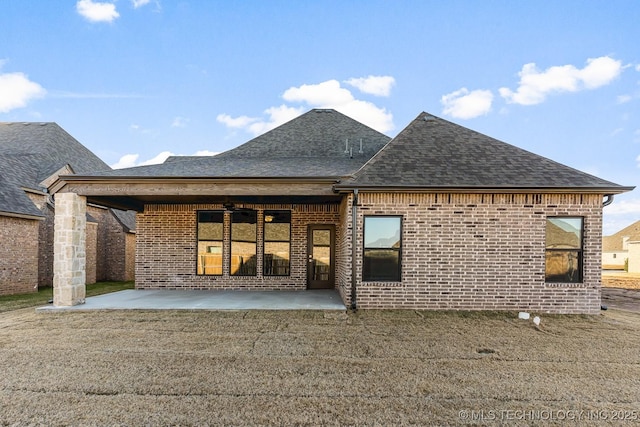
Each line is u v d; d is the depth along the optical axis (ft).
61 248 28.35
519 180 27.78
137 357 17.31
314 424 11.37
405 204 27.73
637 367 16.57
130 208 37.37
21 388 13.85
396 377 15.15
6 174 49.57
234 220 39.42
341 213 35.12
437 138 34.68
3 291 42.04
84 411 12.11
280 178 27.04
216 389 13.83
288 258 39.29
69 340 19.97
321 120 49.26
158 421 11.50
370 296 27.63
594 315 26.84
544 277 27.40
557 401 13.15
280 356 17.58
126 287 49.08
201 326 22.97
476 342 20.06
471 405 12.75
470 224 27.63
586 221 27.37
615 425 11.55
